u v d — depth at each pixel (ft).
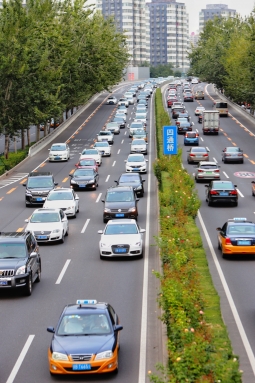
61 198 160.76
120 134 355.56
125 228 120.47
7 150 266.57
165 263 98.22
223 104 428.56
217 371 50.78
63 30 327.26
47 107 276.82
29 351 71.20
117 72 441.27
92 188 199.82
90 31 352.69
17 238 99.71
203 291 87.04
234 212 161.99
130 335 76.18
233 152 250.57
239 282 99.71
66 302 90.63
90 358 62.08
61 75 300.61
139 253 116.78
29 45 264.72
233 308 86.07
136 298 91.91
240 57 397.19
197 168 217.56
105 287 98.27
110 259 117.50
